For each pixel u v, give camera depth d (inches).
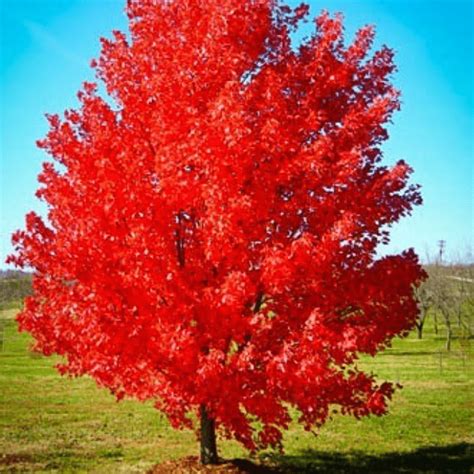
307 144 373.4
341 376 368.8
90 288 334.3
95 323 322.7
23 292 2471.7
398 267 378.3
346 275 372.5
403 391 986.1
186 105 358.0
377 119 364.2
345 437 643.5
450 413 787.4
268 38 391.9
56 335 348.8
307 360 313.7
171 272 337.7
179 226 370.0
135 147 380.5
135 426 729.6
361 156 359.6
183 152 334.6
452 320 2443.4
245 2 362.9
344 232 325.7
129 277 332.2
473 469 502.3
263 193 344.8
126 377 347.3
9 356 1699.1
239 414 351.6
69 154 384.2
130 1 398.3
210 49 358.6
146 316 338.0
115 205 339.6
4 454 572.4
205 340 338.6
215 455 438.6
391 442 616.4
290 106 375.6
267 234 362.6
